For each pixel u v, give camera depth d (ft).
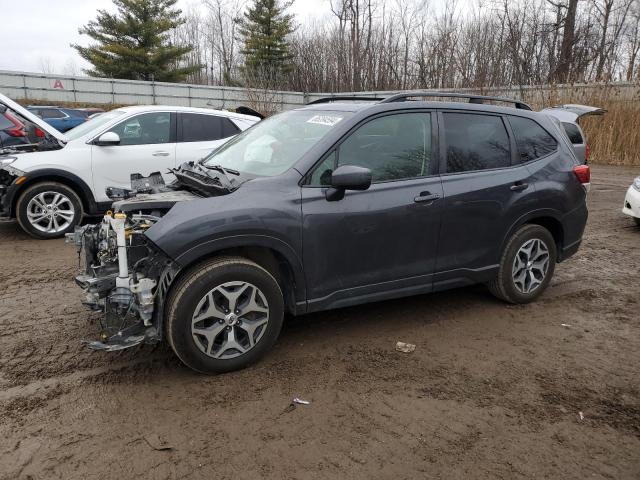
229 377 11.78
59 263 20.13
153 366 12.23
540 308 16.35
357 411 10.62
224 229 11.19
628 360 13.07
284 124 14.74
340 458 9.23
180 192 13.21
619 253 23.17
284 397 11.07
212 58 180.45
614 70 69.92
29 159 23.06
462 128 14.87
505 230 15.29
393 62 123.03
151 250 11.23
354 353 13.10
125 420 10.16
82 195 24.47
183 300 11.03
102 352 12.86
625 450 9.62
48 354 12.74
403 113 13.93
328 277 12.74
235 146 15.24
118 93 124.47
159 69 142.72
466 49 94.32
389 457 9.28
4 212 23.06
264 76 111.86
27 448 9.32
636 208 26.89
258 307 11.92
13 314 15.16
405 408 10.77
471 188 14.40
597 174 51.55
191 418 10.27
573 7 88.79
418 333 14.37
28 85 116.26
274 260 12.57
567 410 10.85
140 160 25.21
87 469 8.83
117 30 138.62
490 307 16.31
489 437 9.91
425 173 13.97
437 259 14.24
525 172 15.58
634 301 17.11
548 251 16.44
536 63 90.48
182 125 26.55
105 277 11.10
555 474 8.96
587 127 60.59
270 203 11.78
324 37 144.25
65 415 10.28
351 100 15.48
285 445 9.53
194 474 8.76
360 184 11.62
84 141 24.48
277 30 148.97
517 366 12.66
